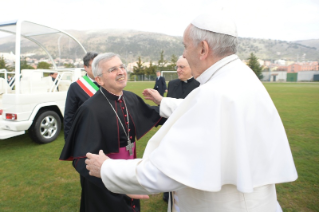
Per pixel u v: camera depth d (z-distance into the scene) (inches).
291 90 808.3
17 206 103.3
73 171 139.9
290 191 113.4
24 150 175.5
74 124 61.1
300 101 470.9
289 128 241.1
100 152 41.7
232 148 33.6
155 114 79.0
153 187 33.2
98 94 66.2
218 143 31.5
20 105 162.7
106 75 63.5
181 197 41.2
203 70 41.0
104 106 64.1
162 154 32.3
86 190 65.2
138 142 202.7
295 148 177.2
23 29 185.2
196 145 31.6
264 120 35.6
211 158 31.1
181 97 118.4
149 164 34.0
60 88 225.1
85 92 104.2
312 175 129.5
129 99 74.5
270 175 35.5
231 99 33.2
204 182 30.5
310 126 249.4
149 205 105.4
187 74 115.0
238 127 32.5
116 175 35.8
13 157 161.5
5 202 106.3
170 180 32.4
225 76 36.8
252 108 34.6
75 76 219.8
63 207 102.9
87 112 60.9
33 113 172.1
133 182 34.7
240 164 32.2
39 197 110.8
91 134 59.2
